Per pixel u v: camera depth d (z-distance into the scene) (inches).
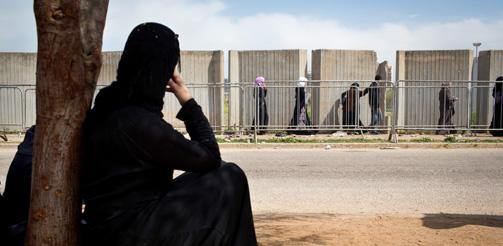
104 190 90.1
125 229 88.8
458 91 653.9
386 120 646.5
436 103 655.8
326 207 270.1
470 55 699.4
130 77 90.2
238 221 93.6
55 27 86.6
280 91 674.8
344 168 414.0
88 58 100.0
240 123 642.8
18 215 124.3
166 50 91.4
